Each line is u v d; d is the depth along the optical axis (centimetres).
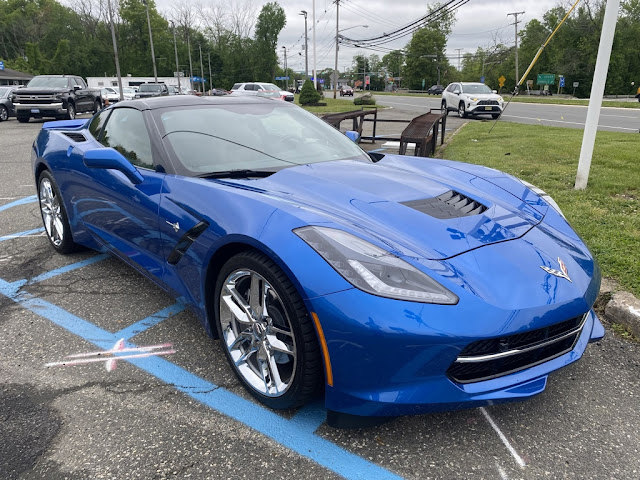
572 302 191
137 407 216
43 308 311
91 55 8550
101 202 316
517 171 686
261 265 196
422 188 258
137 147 297
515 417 211
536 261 203
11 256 402
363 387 177
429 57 10369
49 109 1836
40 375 240
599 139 1092
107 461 184
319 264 180
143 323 293
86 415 211
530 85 8669
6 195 618
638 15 7225
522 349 182
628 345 269
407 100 4319
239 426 204
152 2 8744
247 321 216
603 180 608
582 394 227
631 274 327
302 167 277
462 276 184
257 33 8919
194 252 233
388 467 183
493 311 174
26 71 8238
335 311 173
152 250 274
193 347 267
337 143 331
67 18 9088
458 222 221
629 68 7325
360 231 198
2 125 1783
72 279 357
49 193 404
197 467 182
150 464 183
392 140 1105
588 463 185
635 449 192
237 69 9006
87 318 299
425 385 174
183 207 241
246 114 324
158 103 315
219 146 285
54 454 188
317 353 186
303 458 187
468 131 1358
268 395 209
